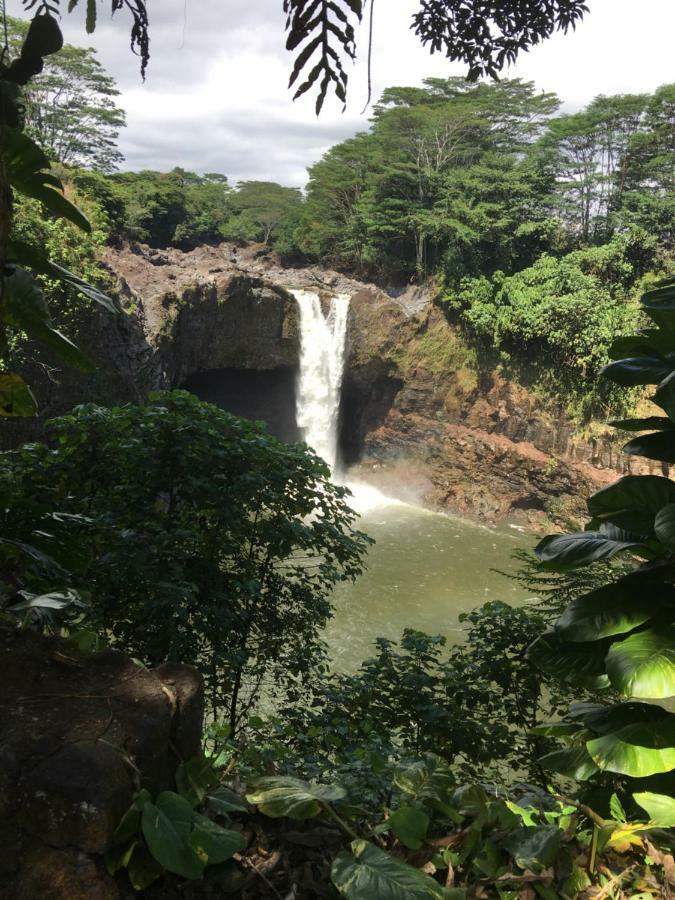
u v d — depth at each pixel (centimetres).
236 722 866
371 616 2612
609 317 3919
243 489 840
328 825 233
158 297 3322
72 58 4634
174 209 6194
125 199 5266
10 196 234
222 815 227
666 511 214
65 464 841
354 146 5347
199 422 852
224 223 7019
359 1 215
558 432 4138
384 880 190
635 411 3906
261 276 4253
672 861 213
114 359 2888
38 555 304
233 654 826
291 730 574
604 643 245
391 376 4484
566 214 4938
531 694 838
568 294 4047
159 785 206
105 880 175
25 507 326
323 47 220
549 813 256
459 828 234
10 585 300
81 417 873
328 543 944
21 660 229
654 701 239
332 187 5559
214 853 192
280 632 944
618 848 223
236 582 865
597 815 234
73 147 4812
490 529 4022
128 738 199
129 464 829
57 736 194
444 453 4450
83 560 333
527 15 339
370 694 797
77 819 175
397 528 3884
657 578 234
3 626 248
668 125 4722
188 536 820
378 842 232
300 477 906
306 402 4284
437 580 3067
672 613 226
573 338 4016
